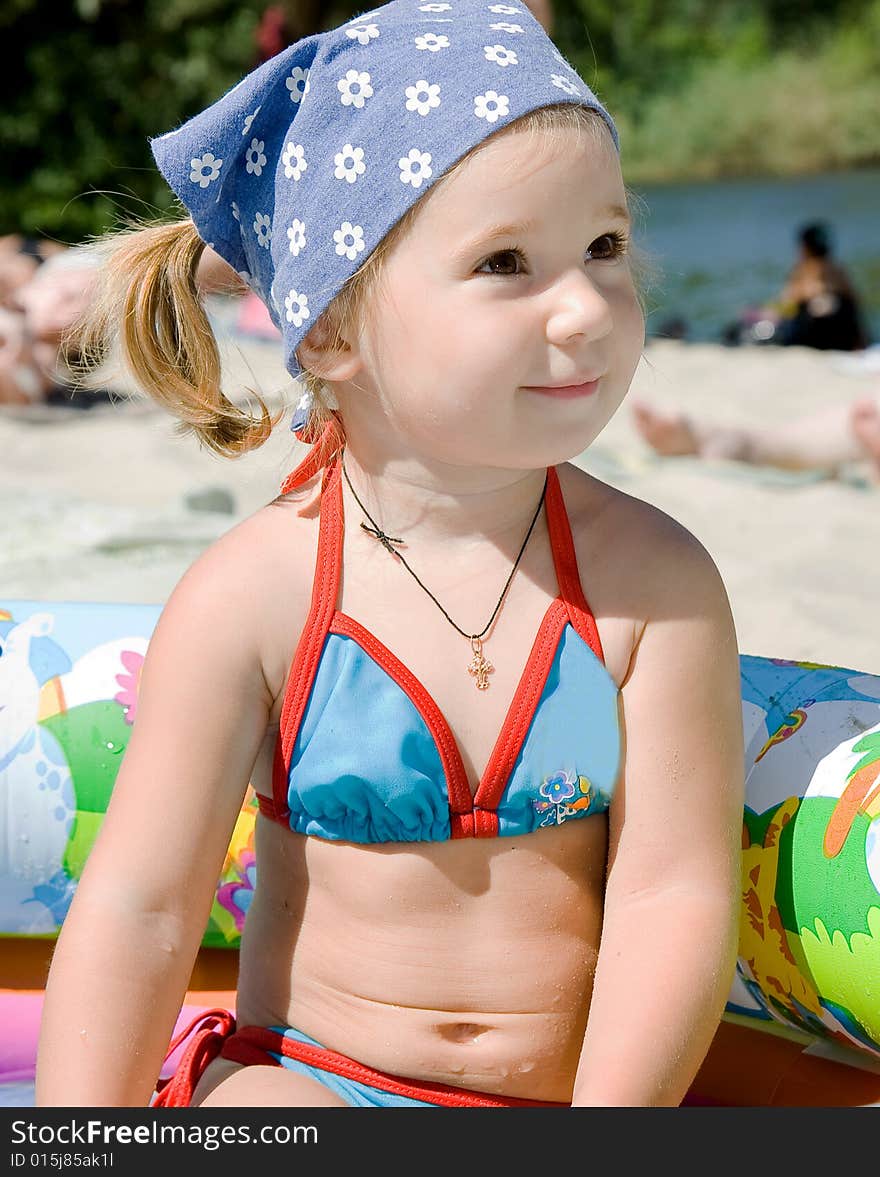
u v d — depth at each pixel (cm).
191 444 527
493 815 147
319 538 154
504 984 148
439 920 148
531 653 149
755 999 172
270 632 152
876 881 150
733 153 2383
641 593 153
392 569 153
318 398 160
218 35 1401
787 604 351
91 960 143
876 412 505
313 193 146
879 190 2042
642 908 147
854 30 2500
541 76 141
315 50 148
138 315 169
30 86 1359
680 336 1009
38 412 580
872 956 150
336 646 150
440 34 144
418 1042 148
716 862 149
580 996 150
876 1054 163
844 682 172
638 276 171
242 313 746
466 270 139
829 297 902
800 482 500
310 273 148
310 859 152
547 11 313
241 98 151
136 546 393
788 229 1661
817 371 723
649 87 2433
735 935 148
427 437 145
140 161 1376
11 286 598
